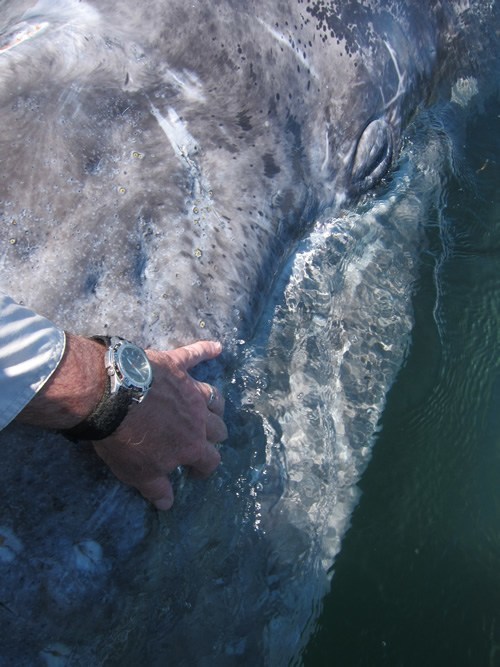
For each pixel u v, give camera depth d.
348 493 2.45
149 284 2.05
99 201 2.04
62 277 1.94
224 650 2.09
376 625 2.28
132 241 2.05
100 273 1.99
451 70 3.30
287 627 2.21
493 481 2.56
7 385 1.55
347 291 2.65
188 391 1.82
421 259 2.93
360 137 2.78
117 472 1.84
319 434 2.38
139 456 1.76
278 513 2.23
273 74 2.50
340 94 2.70
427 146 3.14
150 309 2.03
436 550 2.41
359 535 2.41
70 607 1.85
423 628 2.27
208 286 2.16
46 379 1.58
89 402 1.64
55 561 1.83
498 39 3.54
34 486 1.81
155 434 1.74
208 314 2.14
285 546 2.23
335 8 2.71
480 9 3.40
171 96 2.29
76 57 2.20
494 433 2.66
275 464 2.24
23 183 1.97
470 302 2.89
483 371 2.76
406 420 2.60
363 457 2.51
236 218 2.30
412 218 2.96
